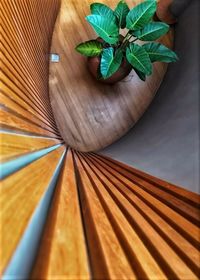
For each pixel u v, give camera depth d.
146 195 0.98
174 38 1.78
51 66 1.73
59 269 0.46
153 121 1.49
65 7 1.80
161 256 0.68
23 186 0.59
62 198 0.68
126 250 0.64
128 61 1.43
